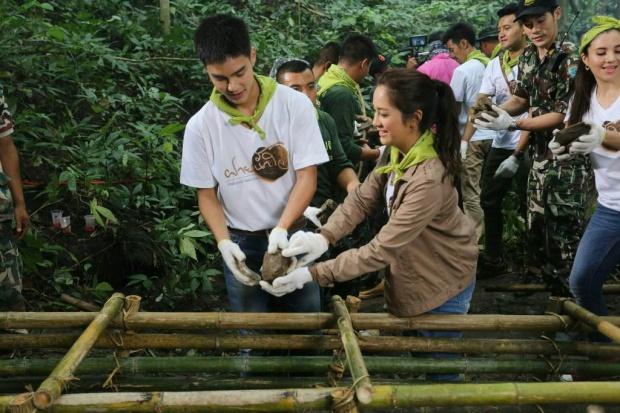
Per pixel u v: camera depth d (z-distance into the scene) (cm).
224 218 271
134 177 457
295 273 237
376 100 236
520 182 500
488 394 197
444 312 262
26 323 248
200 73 622
